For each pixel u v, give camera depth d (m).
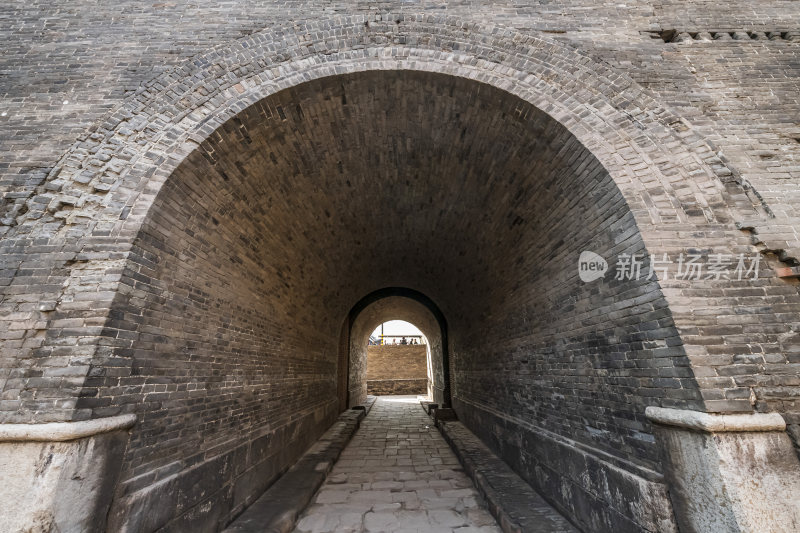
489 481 5.57
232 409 4.68
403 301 15.82
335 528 4.47
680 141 3.92
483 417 8.19
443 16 5.02
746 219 3.39
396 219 7.89
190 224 4.03
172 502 3.36
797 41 4.96
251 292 5.43
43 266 3.16
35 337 2.89
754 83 4.56
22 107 4.27
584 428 4.06
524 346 5.86
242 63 4.59
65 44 4.79
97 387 2.81
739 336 2.87
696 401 2.68
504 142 4.86
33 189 3.62
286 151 5.08
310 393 8.30
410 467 7.07
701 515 2.57
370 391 23.45
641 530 3.00
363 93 4.77
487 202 6.03
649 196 3.49
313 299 8.39
